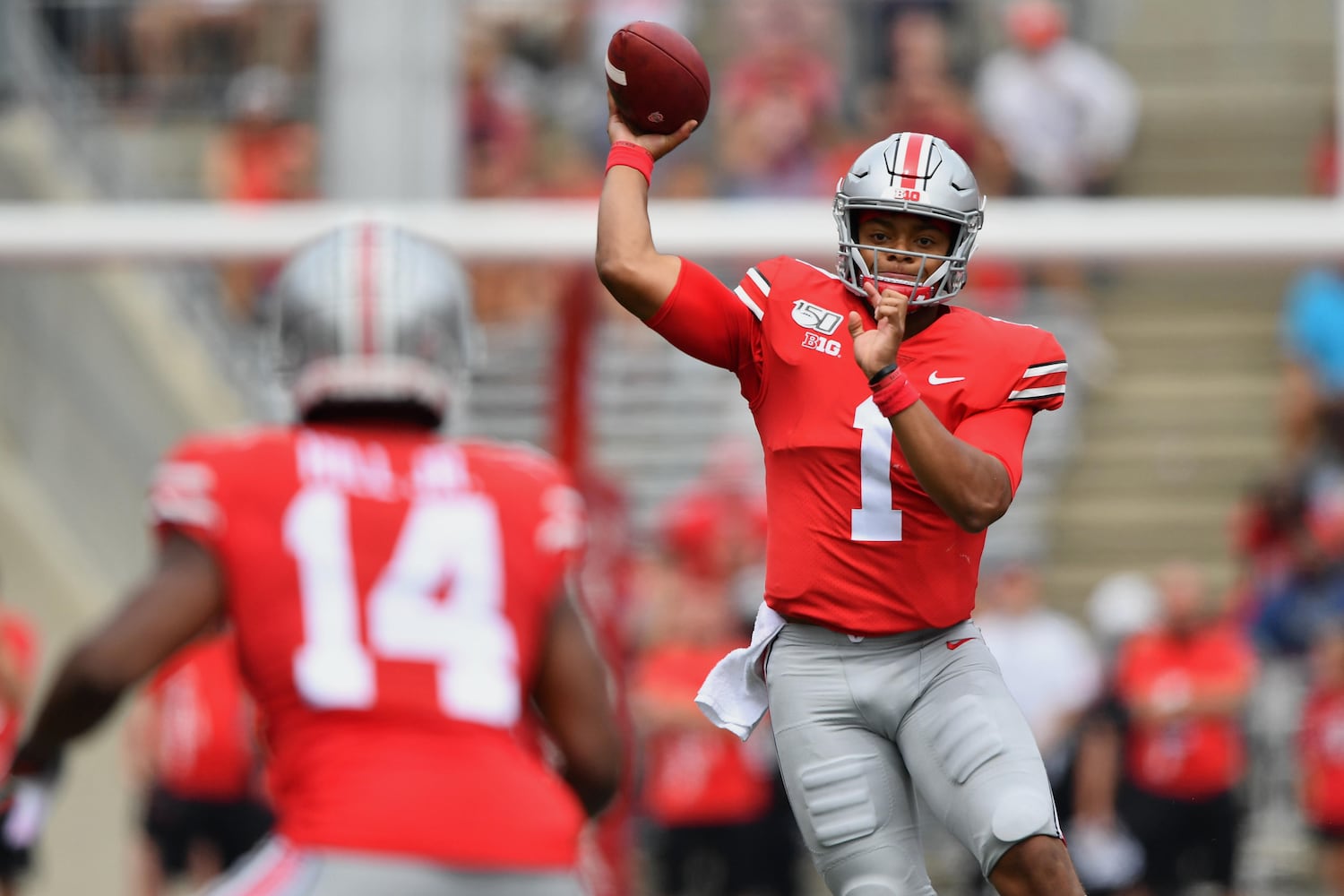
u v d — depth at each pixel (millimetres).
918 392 12586
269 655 11352
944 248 12820
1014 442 12492
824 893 35969
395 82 34531
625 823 30781
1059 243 30016
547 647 11906
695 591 33938
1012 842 12141
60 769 11977
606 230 12938
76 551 37844
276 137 37938
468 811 11086
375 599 11484
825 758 12852
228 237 30594
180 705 32938
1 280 38562
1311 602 35156
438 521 11734
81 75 38344
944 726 12625
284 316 12344
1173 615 33812
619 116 13398
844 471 12688
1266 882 34688
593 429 36906
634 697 33406
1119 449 44938
